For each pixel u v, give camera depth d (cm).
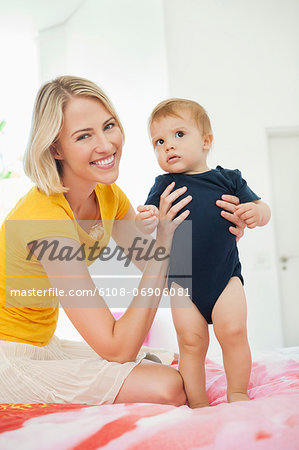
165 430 99
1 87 525
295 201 468
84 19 487
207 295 145
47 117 147
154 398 134
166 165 160
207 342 146
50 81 154
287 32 453
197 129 159
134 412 112
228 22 450
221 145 445
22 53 540
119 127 156
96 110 149
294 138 469
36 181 150
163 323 392
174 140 158
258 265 441
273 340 437
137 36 438
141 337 139
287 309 461
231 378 140
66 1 473
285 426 96
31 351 156
